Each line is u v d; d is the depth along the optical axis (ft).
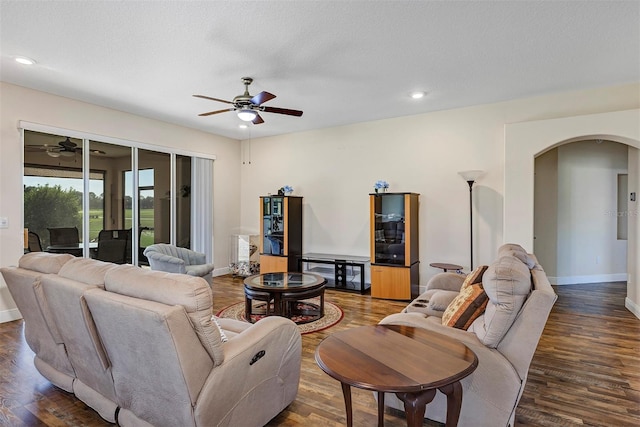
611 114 12.92
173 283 5.31
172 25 8.92
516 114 15.06
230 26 8.97
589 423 6.83
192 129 20.12
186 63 11.21
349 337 6.04
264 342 6.33
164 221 18.90
